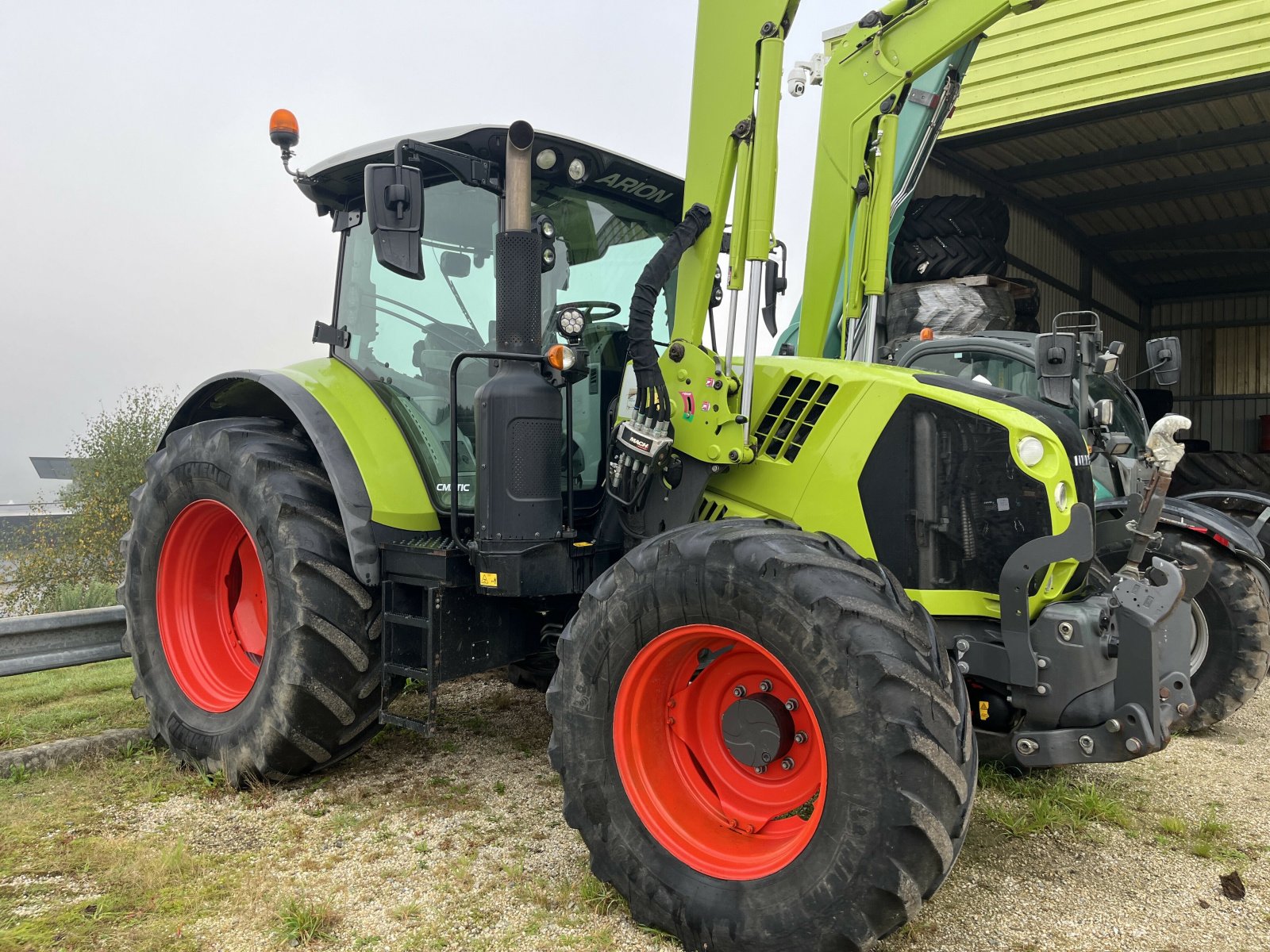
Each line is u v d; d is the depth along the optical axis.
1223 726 4.26
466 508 3.12
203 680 3.46
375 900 2.35
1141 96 7.23
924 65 3.03
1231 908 2.38
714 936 2.06
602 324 3.28
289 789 3.14
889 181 3.15
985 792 3.21
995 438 2.42
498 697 4.27
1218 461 9.17
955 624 2.48
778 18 2.63
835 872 1.91
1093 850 2.75
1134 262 13.39
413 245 2.70
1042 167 9.60
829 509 2.59
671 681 2.38
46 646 3.68
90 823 2.83
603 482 3.22
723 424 2.69
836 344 3.91
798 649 2.01
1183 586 2.28
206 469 3.32
